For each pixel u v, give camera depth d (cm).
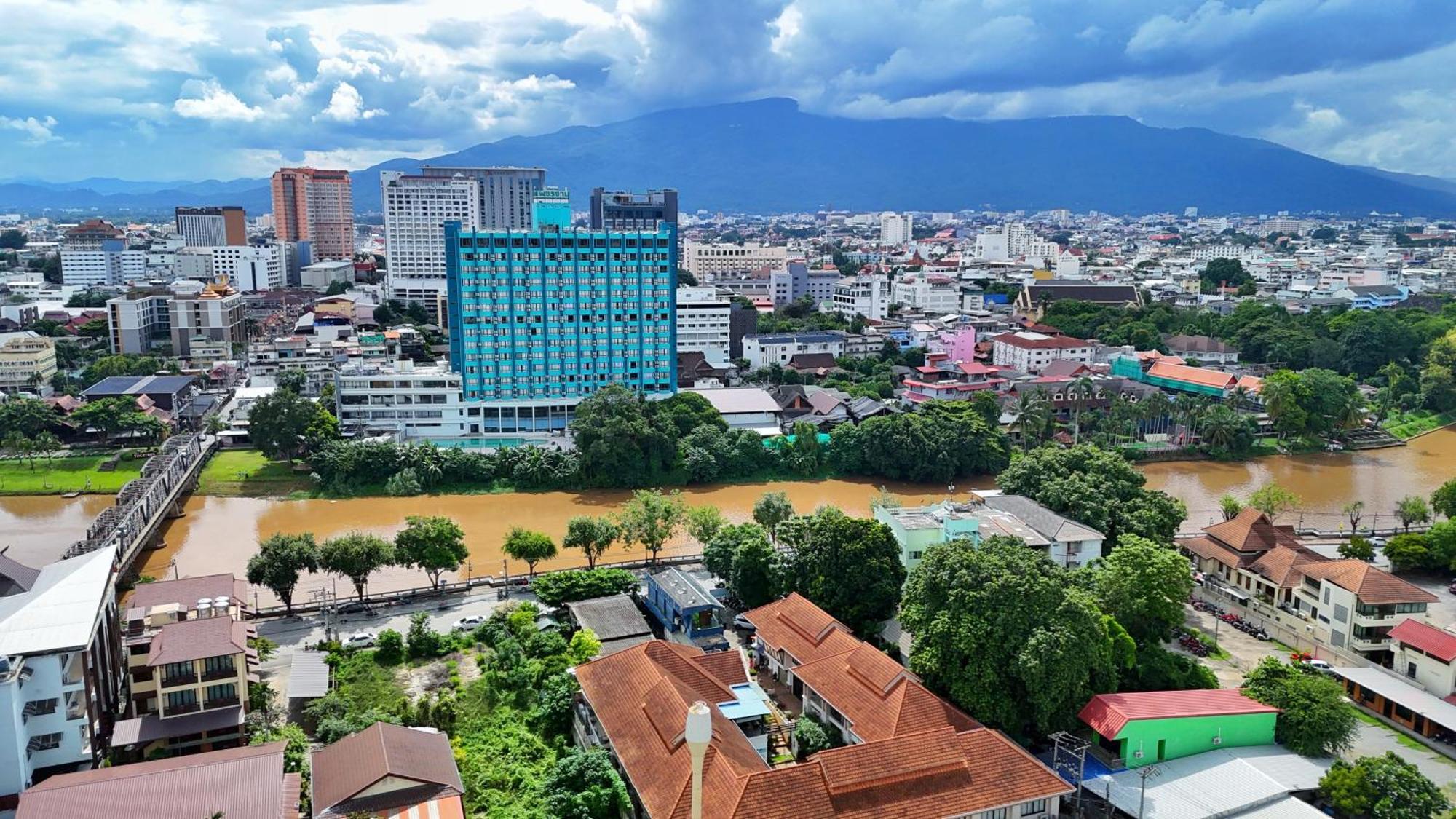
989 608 8331
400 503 16488
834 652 9100
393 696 9112
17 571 9044
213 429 19688
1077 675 8125
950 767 7075
